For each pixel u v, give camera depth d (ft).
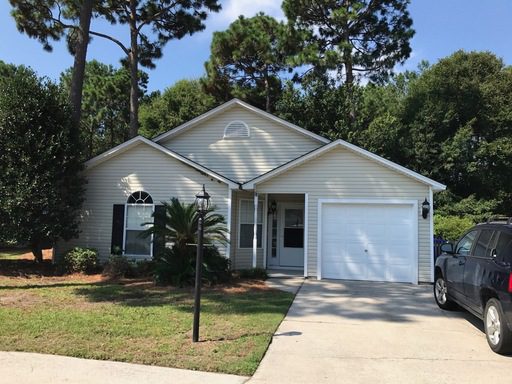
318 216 46.85
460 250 28.68
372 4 96.07
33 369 18.39
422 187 45.32
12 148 44.01
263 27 99.09
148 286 38.65
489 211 84.38
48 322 25.08
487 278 22.59
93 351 20.42
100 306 29.99
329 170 47.06
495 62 104.27
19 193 43.04
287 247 55.42
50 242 47.06
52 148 45.29
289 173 47.83
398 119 93.04
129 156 51.11
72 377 17.62
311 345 22.43
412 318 28.78
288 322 27.12
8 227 43.65
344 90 90.74
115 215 50.80
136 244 50.21
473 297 24.64
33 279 41.75
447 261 30.35
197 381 17.52
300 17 98.37
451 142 89.40
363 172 46.42
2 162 44.47
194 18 78.38
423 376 18.42
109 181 51.24
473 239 26.78
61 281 41.04
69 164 47.06
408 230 45.39
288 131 56.34
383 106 104.58
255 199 48.60
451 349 22.08
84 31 60.03
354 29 98.02
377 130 85.81
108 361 19.42
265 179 47.85
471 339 23.91
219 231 40.52
